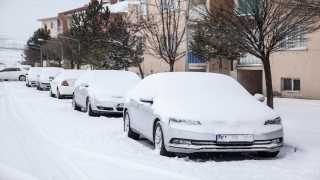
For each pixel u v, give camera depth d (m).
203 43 19.62
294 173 6.59
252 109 7.83
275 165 7.19
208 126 7.34
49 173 6.60
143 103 8.97
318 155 7.64
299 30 10.91
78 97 16.12
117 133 10.78
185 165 7.10
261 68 22.03
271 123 7.66
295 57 19.42
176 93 8.47
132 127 9.81
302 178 6.27
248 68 22.86
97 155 7.95
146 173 6.54
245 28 11.32
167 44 21.47
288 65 19.84
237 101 8.15
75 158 7.70
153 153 8.05
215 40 13.07
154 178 6.22
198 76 8.98
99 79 15.21
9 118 13.90
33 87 34.84
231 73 24.28
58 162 7.37
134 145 9.16
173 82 8.75
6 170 6.81
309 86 18.80
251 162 7.44
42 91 29.75
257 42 11.42
